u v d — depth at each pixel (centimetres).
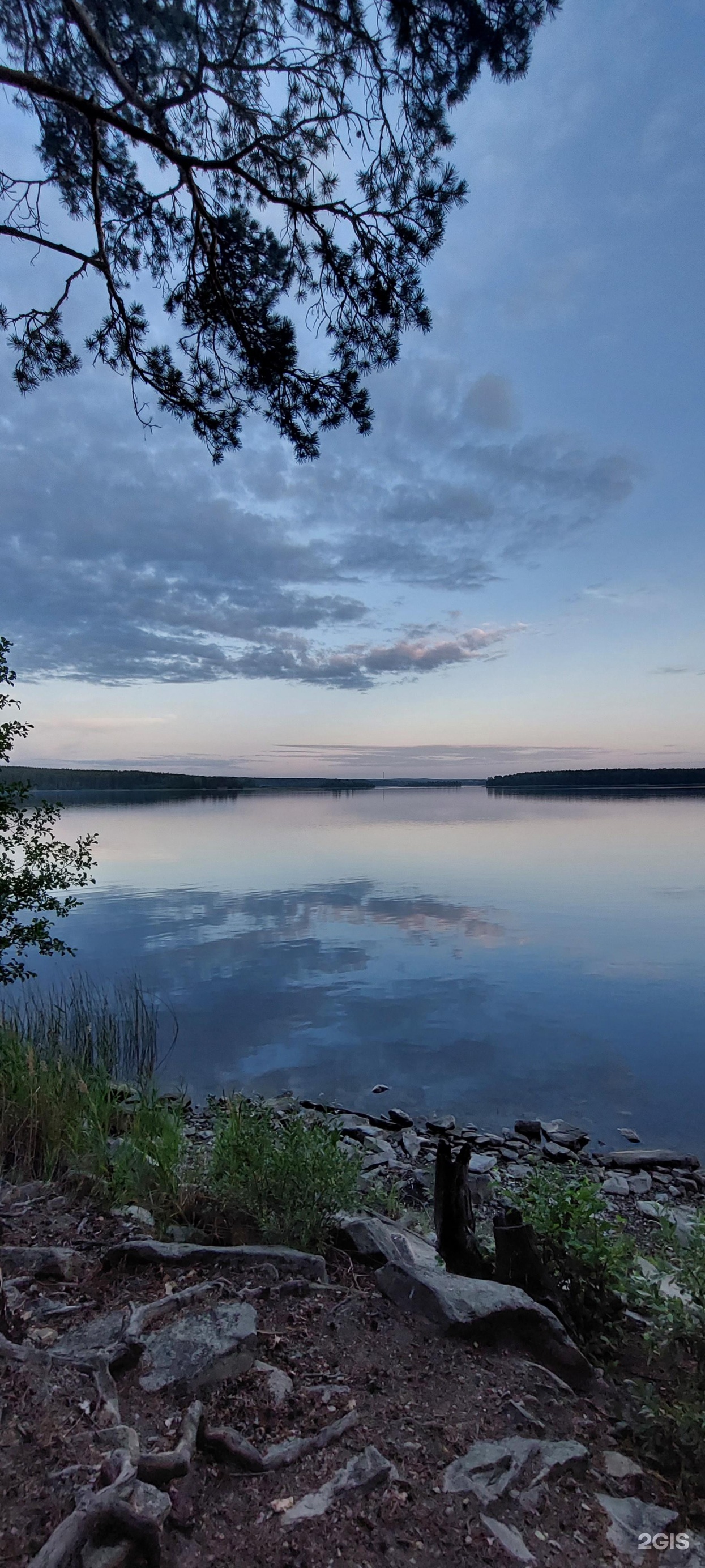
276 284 675
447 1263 408
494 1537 224
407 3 506
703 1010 1473
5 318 653
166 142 538
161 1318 325
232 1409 274
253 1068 1159
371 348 693
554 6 503
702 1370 301
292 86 578
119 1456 237
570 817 9506
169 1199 452
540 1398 302
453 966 1836
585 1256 375
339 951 2019
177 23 512
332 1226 439
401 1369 311
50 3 514
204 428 738
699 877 3538
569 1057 1220
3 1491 227
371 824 8206
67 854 714
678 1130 964
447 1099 1059
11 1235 407
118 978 1722
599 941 2116
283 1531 222
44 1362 288
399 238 621
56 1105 564
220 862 4391
